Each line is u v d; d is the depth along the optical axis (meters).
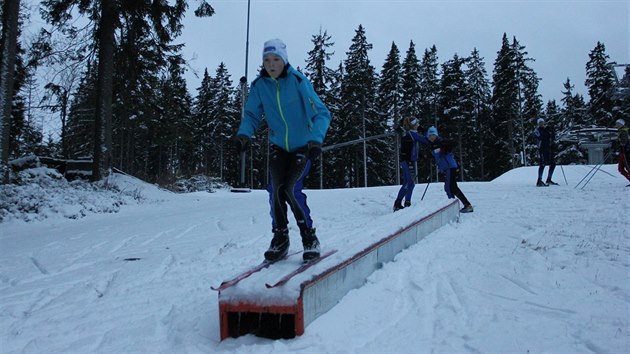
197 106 52.78
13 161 15.00
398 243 4.76
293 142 3.52
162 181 22.34
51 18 14.44
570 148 37.09
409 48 41.06
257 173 49.44
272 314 2.97
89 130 25.88
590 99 38.88
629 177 10.40
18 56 16.16
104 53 14.34
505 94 38.69
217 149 50.75
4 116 11.45
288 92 3.37
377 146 41.56
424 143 7.93
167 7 15.10
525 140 40.97
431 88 44.09
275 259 3.57
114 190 13.17
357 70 37.91
